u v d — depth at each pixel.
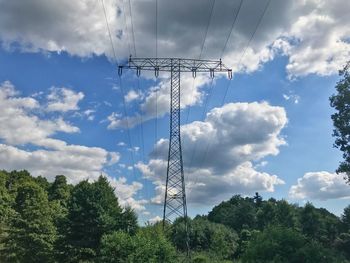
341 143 58.69
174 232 111.88
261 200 174.25
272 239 60.44
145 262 58.94
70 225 65.12
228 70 56.91
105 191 69.31
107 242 60.16
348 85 58.19
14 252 65.88
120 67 56.00
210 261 91.19
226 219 152.38
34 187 112.38
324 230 110.81
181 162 62.75
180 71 57.75
